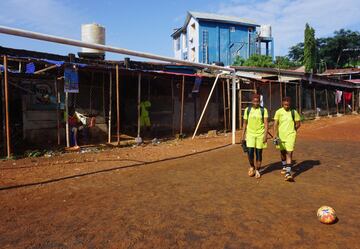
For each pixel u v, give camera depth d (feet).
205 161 32.89
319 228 15.79
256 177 25.55
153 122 57.41
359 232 15.29
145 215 17.78
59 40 25.55
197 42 160.97
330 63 216.74
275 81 75.77
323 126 70.69
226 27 164.76
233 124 44.68
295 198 20.36
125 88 55.62
